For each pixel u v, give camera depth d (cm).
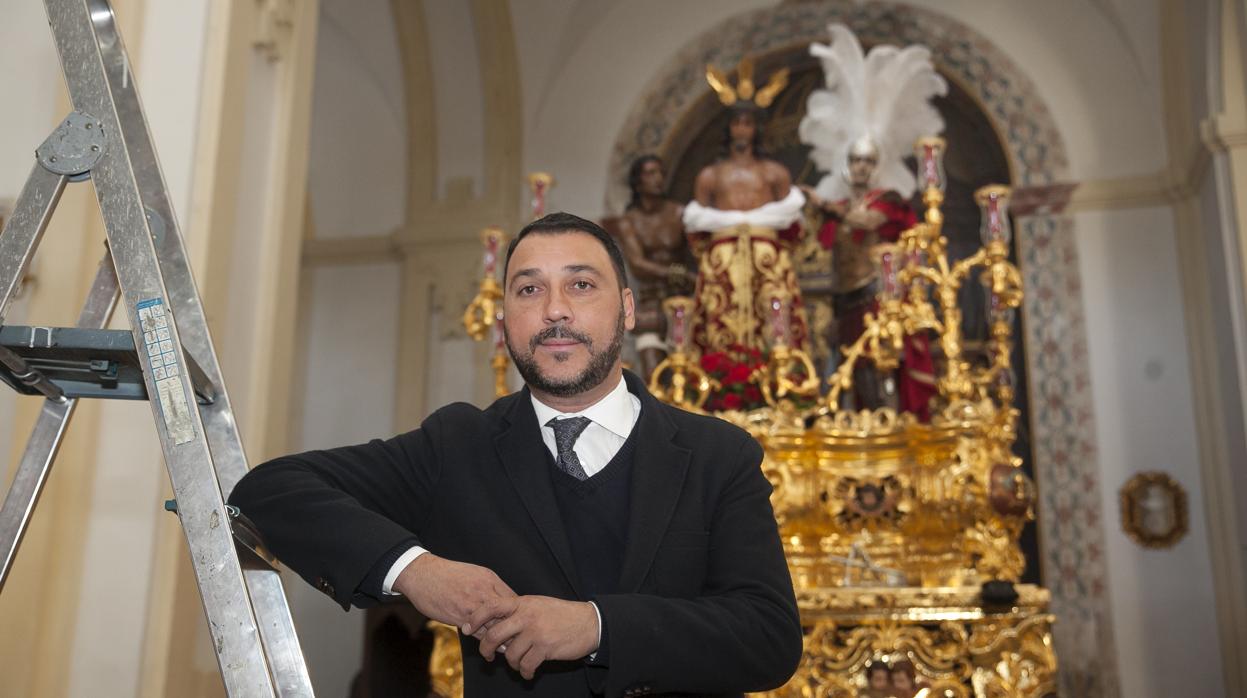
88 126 184
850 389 730
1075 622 737
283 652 197
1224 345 709
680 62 918
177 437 170
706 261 676
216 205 353
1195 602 723
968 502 522
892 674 489
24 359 188
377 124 946
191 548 166
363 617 812
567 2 911
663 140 905
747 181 694
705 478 204
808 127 767
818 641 500
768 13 912
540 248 204
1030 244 813
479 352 861
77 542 326
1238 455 691
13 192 339
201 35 363
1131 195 799
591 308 201
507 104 911
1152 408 762
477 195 903
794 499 538
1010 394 556
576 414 204
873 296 688
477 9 901
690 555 194
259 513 182
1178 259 780
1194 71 748
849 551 537
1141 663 720
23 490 199
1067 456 768
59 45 188
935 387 659
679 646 170
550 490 197
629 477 200
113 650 319
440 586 165
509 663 168
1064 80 844
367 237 918
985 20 872
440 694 506
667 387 735
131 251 178
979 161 858
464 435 209
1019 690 483
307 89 432
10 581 312
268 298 392
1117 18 832
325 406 893
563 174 908
